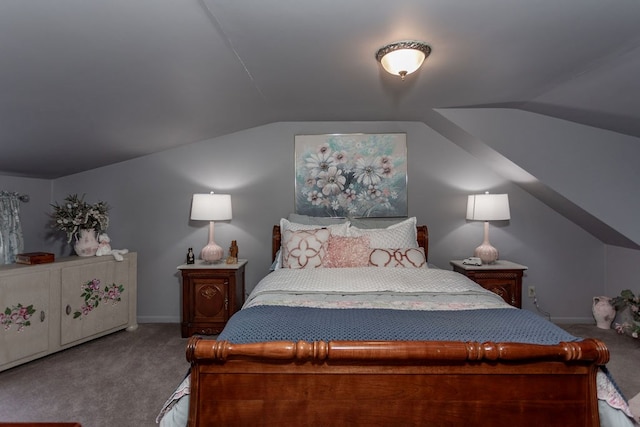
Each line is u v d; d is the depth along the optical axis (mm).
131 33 1485
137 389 2229
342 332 1418
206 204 3160
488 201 3113
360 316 1624
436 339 1374
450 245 3504
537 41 1732
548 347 1251
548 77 2193
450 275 2346
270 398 1298
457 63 2012
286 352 1248
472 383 1293
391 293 2074
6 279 2387
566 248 3479
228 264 3186
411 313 1687
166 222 3535
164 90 2121
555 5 1425
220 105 2627
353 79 2289
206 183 3529
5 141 2250
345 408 1296
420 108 2977
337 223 3295
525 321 1562
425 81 2318
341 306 1840
